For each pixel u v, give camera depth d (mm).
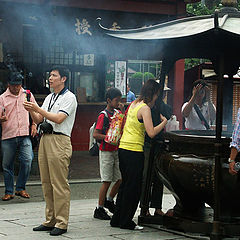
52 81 6004
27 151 8602
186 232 5977
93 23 12805
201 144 5809
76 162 12711
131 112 6180
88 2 12547
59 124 5887
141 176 6152
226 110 7344
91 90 14820
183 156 5883
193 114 7898
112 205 7094
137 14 13312
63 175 5887
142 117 6055
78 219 6867
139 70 17094
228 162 5613
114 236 5840
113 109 7000
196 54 6500
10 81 8391
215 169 5527
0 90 12680
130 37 6121
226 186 5609
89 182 10258
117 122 6680
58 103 5945
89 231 6082
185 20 6570
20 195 8688
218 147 5523
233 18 6188
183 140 5945
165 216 6270
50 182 6039
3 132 8469
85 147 14844
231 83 7262
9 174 8531
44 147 5953
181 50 6336
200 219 6070
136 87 17062
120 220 6250
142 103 6117
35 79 14008
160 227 6301
